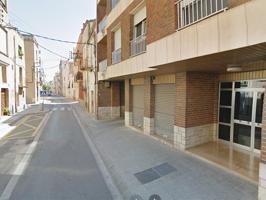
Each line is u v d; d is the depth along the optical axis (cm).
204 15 575
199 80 831
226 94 860
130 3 1068
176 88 858
